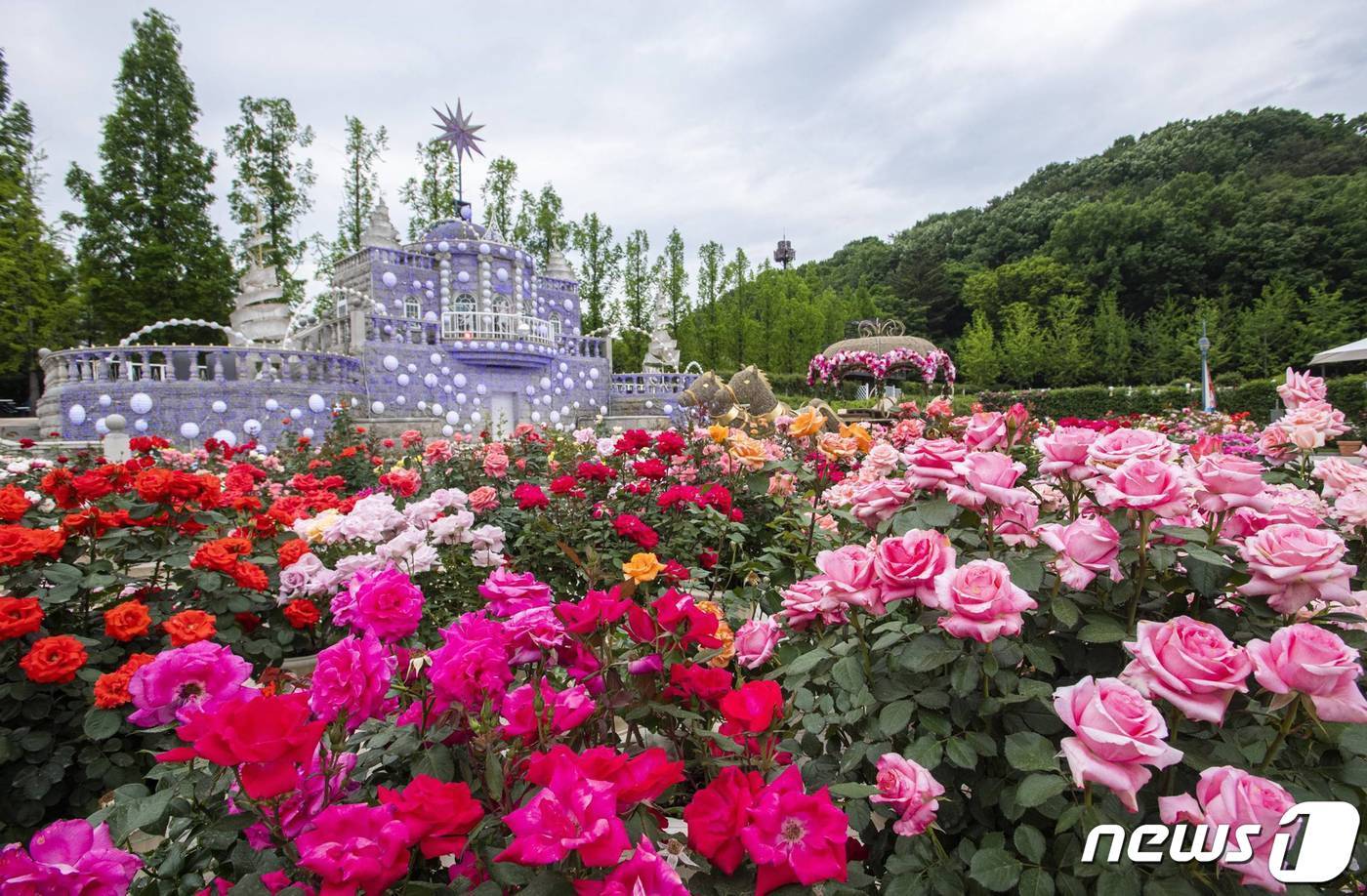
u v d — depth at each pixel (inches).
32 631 99.3
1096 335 2225.6
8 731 94.0
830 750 77.6
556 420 1021.2
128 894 59.9
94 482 120.6
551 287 1179.9
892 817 64.7
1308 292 2161.7
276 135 1389.0
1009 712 62.3
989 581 55.5
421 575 139.5
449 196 1571.1
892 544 62.7
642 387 1208.2
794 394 1601.9
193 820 63.9
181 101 1211.9
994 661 57.7
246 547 122.2
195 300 1202.6
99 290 1136.8
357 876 41.0
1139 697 47.0
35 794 92.1
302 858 43.1
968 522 73.9
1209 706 47.6
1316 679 46.6
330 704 54.2
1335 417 124.3
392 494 201.9
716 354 1704.0
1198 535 59.7
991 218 3221.0
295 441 512.7
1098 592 68.7
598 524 164.9
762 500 185.6
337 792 55.4
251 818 52.6
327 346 915.4
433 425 775.1
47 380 685.9
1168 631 50.1
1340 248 2219.5
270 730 45.2
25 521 140.6
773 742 60.5
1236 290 2345.0
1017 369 2171.5
